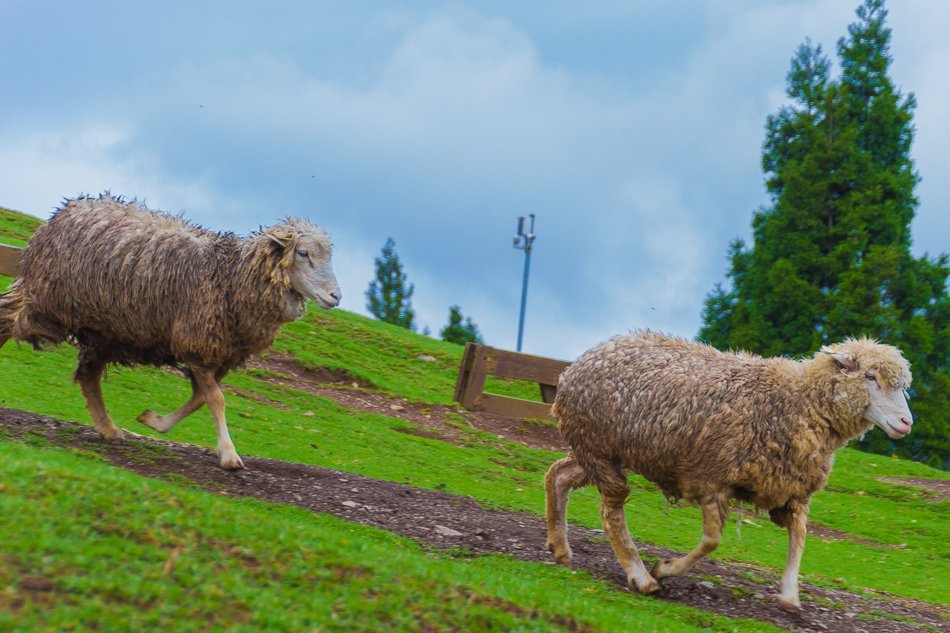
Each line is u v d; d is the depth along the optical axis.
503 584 8.16
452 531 12.21
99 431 12.38
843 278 42.41
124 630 5.52
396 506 12.92
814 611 10.95
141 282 11.28
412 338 38.38
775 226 45.38
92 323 11.62
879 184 44.78
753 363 10.27
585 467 10.76
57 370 18.91
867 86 47.47
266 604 6.22
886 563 16.83
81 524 6.84
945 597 14.25
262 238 11.50
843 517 21.17
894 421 9.77
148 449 12.41
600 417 10.36
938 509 22.89
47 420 12.88
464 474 18.41
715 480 9.98
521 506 15.64
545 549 12.22
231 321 11.55
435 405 26.17
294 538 7.75
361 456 17.66
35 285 11.59
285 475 13.02
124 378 19.69
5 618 5.29
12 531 6.35
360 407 24.36
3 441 10.36
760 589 11.71
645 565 12.08
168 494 8.10
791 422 9.91
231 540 7.26
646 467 10.28
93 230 11.45
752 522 19.03
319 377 26.84
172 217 12.05
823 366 10.07
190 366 11.78
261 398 21.91
